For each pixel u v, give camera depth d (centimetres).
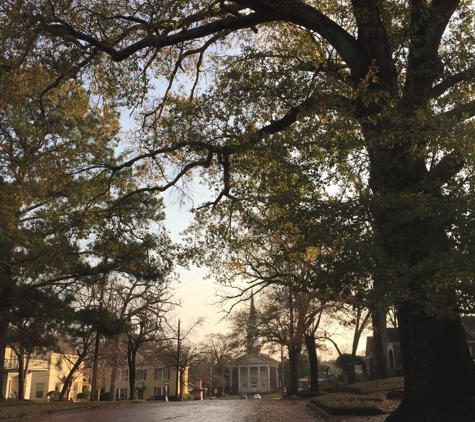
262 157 1032
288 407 2156
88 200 1593
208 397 8350
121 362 4544
